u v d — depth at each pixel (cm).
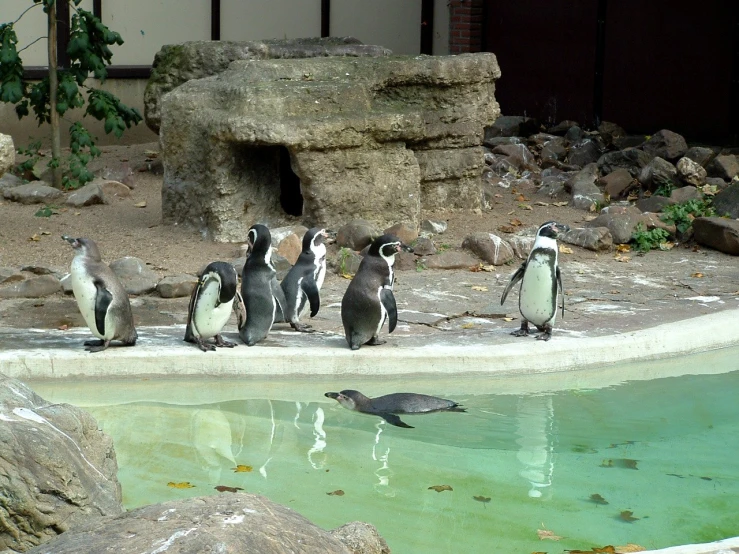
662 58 1739
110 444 487
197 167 1109
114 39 1304
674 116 1748
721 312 838
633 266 1030
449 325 799
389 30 1850
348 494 513
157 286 886
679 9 1711
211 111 1084
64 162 1358
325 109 1075
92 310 682
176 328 775
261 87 1057
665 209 1196
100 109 1306
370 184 1090
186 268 969
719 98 1700
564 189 1378
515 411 655
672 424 636
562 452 581
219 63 1322
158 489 511
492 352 720
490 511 496
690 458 575
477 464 561
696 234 1121
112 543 286
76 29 1284
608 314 836
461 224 1184
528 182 1436
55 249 1026
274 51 1322
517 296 898
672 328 786
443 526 475
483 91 1227
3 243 1041
